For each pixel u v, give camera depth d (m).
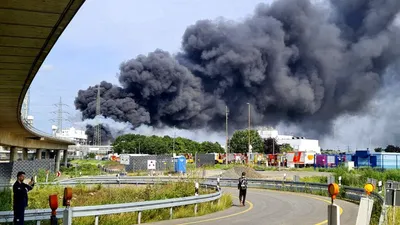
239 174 65.19
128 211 18.59
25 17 13.09
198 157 108.38
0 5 12.06
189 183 29.16
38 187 36.34
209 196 25.42
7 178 52.22
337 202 31.48
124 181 52.38
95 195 32.06
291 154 99.94
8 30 14.32
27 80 23.11
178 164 73.50
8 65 19.31
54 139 81.44
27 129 56.50
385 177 49.97
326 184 39.50
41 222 18.61
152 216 20.84
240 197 29.41
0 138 56.00
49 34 14.86
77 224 17.42
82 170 86.12
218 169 85.94
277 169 87.88
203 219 21.05
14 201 14.87
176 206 22.47
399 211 19.95
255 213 23.97
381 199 23.16
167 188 28.52
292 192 42.72
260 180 49.62
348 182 46.66
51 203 11.37
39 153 99.69
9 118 43.16
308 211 25.08
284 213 23.95
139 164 85.06
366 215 11.26
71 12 12.70
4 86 24.98
